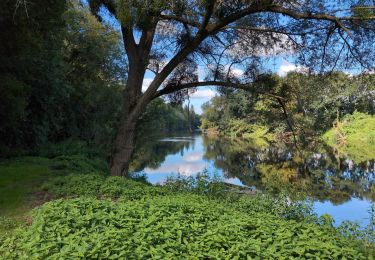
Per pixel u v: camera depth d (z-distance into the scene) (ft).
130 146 40.27
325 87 38.99
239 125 260.62
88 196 31.71
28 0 43.16
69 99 81.15
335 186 70.85
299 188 65.67
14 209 28.84
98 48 92.99
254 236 18.86
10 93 50.65
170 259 15.24
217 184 39.93
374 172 91.71
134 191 32.83
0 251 17.88
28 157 60.03
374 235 25.84
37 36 51.62
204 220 21.59
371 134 167.94
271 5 32.12
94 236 16.85
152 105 83.97
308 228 20.80
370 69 33.68
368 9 29.60
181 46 40.65
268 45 38.63
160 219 20.65
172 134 341.82
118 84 100.17
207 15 32.53
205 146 185.57
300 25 35.58
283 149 155.84
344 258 16.53
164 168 96.73
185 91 43.80
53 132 80.28
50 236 17.15
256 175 84.17
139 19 34.50
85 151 73.82
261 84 39.11
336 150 146.51
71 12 87.20
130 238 16.98
